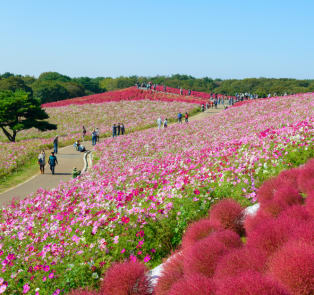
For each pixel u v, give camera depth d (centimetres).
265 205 571
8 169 2314
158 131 3303
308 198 508
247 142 1308
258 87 14462
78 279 576
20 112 4228
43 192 1480
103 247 654
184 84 16225
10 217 1190
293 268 293
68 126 5597
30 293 582
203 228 523
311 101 3488
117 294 441
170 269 448
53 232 827
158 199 837
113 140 3117
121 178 1284
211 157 1245
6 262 706
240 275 306
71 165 2466
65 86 13300
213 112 5044
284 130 1283
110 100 7262
